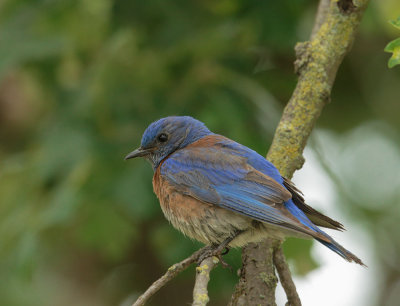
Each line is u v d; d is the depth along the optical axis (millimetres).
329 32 10375
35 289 14180
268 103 12508
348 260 8516
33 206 12312
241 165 10195
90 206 12117
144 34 12883
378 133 15195
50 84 13539
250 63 12992
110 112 12492
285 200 9602
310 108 10141
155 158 11664
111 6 12984
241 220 9898
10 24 13344
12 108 15812
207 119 12148
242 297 9383
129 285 15133
